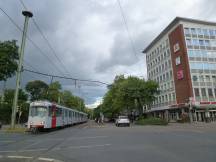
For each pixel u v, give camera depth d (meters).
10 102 56.66
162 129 25.23
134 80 49.94
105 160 8.16
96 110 130.00
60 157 9.09
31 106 26.45
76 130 27.91
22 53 26.94
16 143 14.35
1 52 30.53
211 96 53.06
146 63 79.00
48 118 26.88
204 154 8.73
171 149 10.20
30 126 25.66
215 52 56.47
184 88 53.59
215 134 17.33
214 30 57.56
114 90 63.41
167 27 60.28
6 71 30.78
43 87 90.75
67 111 38.28
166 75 62.97
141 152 9.67
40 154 9.95
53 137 18.39
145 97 48.69
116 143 13.17
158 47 68.38
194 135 16.80
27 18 26.75
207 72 54.19
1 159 8.77
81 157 8.95
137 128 28.70
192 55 53.75
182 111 54.56
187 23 55.47
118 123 38.53
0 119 47.38
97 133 21.44
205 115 51.31
